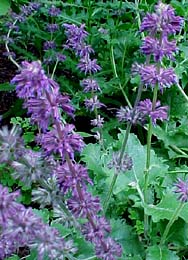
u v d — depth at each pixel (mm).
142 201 501
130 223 567
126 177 537
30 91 291
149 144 471
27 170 344
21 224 311
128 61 768
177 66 681
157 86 418
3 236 328
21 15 809
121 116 436
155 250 475
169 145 664
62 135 330
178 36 741
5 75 958
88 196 374
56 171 354
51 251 340
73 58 809
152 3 818
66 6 866
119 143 572
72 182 351
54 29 798
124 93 724
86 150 577
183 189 429
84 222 431
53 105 311
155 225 521
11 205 295
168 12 389
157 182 551
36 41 877
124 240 482
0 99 881
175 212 458
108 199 484
